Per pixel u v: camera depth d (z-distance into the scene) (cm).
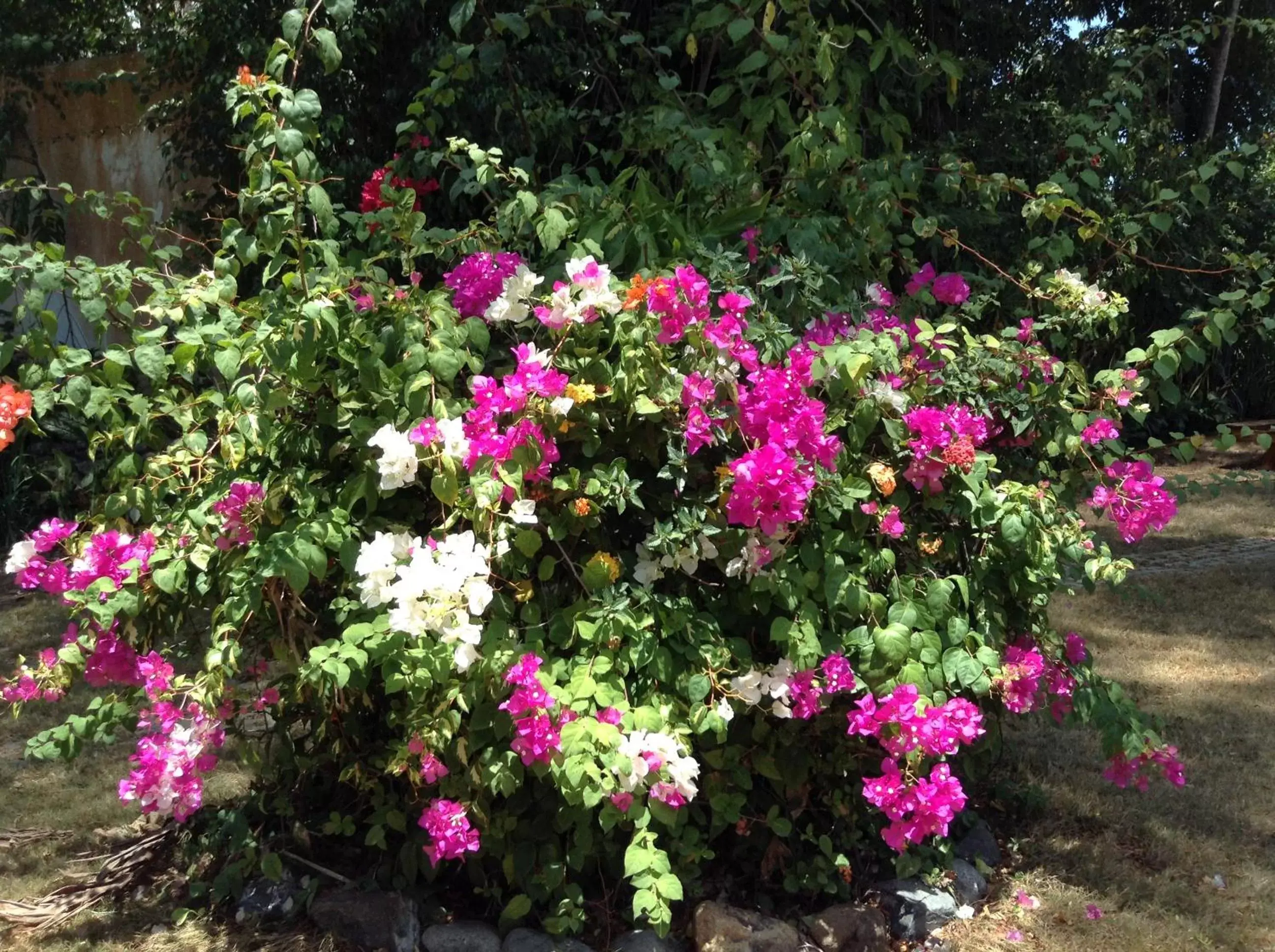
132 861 307
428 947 257
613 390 246
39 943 271
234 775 362
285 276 261
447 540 223
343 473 269
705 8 390
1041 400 299
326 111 587
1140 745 287
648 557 255
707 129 330
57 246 260
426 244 291
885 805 240
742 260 300
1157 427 829
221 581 257
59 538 271
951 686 268
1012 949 273
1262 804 355
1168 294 696
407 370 248
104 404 261
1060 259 346
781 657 271
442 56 393
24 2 823
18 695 264
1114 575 296
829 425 258
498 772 239
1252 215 991
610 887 274
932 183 400
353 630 235
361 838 297
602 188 311
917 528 286
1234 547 733
